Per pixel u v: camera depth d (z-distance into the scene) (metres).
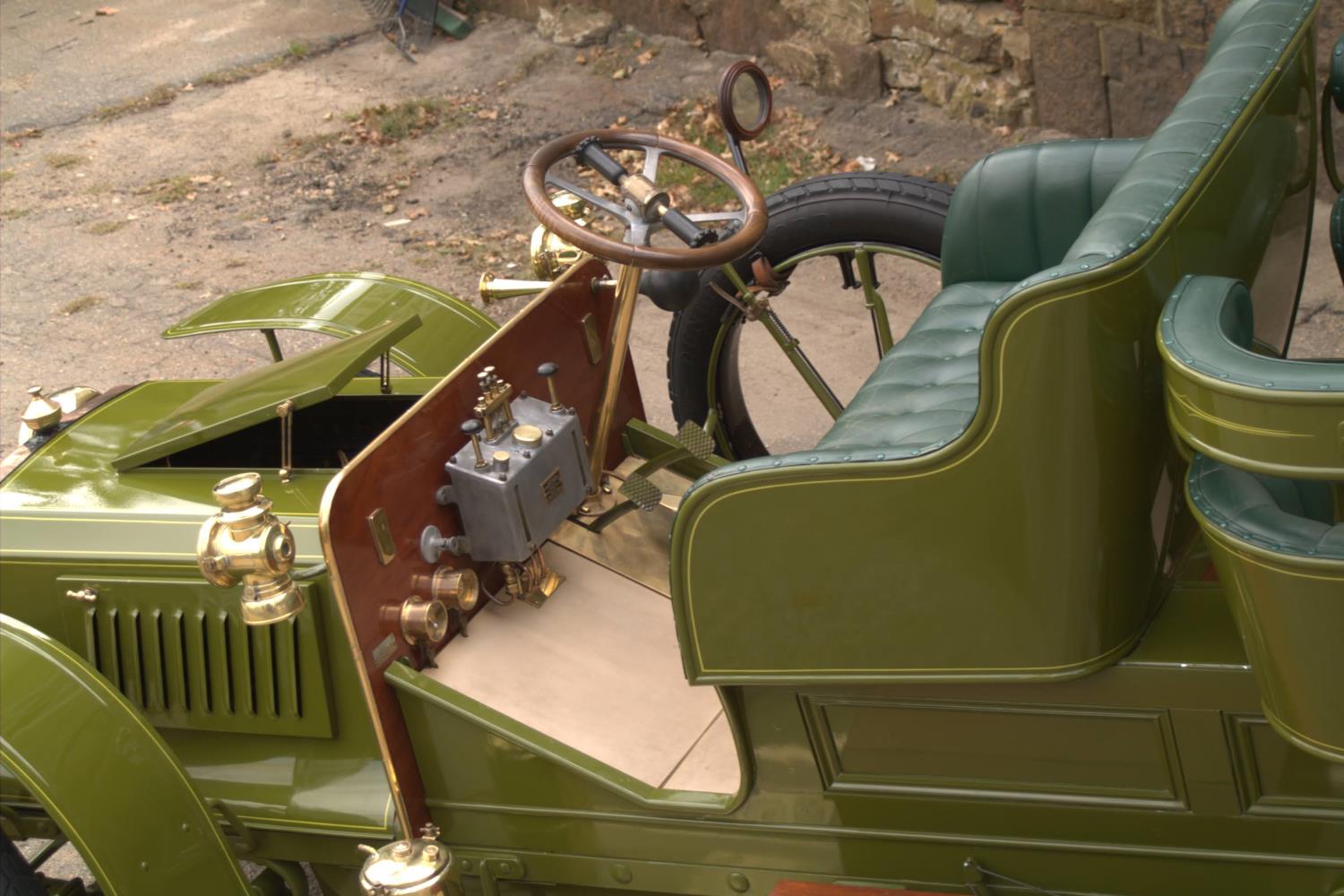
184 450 2.69
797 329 5.03
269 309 3.28
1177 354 1.58
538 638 2.53
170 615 2.42
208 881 2.20
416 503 2.33
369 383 2.99
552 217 2.44
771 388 4.63
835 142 6.58
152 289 5.76
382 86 7.82
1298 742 1.71
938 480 1.80
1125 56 5.80
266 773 2.46
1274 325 2.41
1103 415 1.71
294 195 6.59
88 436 2.77
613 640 2.54
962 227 3.13
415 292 3.30
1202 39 5.54
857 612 1.93
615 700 2.41
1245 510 1.64
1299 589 1.57
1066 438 1.72
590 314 2.84
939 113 6.66
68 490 2.59
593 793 2.25
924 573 1.87
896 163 6.31
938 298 3.13
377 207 6.42
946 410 2.53
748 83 3.15
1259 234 2.13
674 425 4.53
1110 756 1.95
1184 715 1.88
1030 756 1.99
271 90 7.90
